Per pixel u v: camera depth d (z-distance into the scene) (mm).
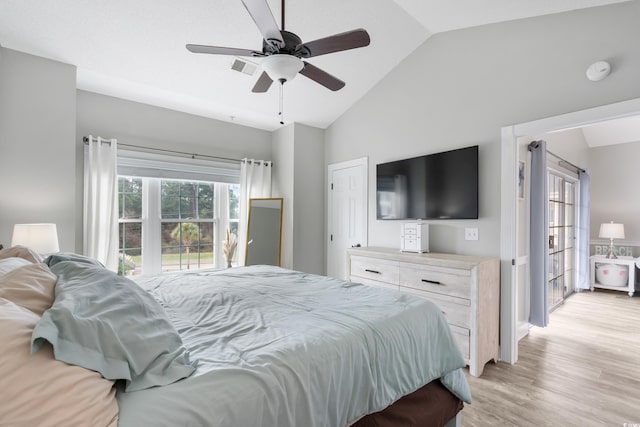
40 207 2609
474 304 2383
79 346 759
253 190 4375
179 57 2889
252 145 4500
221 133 4203
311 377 1025
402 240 3189
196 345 1105
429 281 2684
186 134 3898
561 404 1996
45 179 2631
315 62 3307
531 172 3219
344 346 1175
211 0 2447
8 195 2496
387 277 3043
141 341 891
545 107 2424
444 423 1587
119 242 3500
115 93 3330
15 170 2521
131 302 1018
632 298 4684
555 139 4012
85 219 3090
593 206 5543
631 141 5230
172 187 3871
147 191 3686
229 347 1095
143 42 2678
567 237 4715
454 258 2646
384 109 3703
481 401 2031
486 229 2768
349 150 4180
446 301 2564
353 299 1734
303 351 1078
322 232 4578
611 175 5410
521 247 3045
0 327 674
